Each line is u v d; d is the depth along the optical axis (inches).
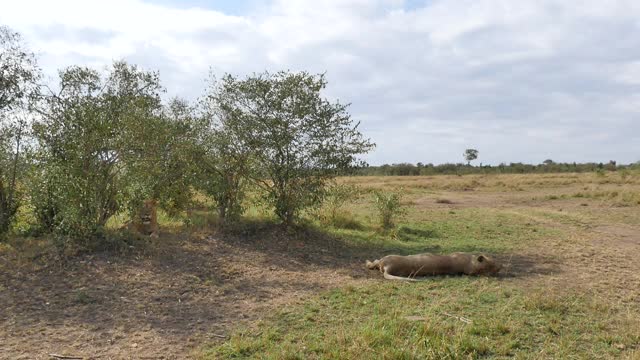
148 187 389.4
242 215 495.8
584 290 321.7
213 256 385.1
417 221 641.0
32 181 379.9
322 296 307.9
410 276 359.9
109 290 304.3
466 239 516.4
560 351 223.6
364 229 556.1
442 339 229.6
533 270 377.4
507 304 284.2
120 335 247.0
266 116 458.9
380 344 227.6
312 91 462.0
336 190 558.3
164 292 307.4
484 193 1220.5
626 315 272.7
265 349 230.1
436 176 2097.7
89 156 378.9
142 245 378.6
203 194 470.0
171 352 229.5
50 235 377.4
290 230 467.2
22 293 293.9
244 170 469.1
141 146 396.2
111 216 423.5
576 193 1076.5
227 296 307.1
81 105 382.3
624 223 648.4
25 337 241.6
